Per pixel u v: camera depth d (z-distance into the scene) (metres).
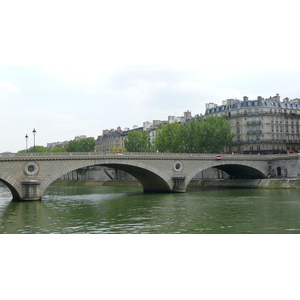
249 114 111.25
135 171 76.50
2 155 57.06
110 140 191.38
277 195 64.12
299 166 82.12
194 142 107.19
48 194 80.56
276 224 36.81
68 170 61.97
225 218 40.72
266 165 88.75
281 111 113.62
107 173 140.50
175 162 75.50
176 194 71.25
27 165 58.78
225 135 103.56
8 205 54.06
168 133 115.06
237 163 83.62
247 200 57.09
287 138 114.25
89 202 58.38
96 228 35.84
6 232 34.19
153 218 41.38
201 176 110.25
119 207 51.16
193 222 38.62
